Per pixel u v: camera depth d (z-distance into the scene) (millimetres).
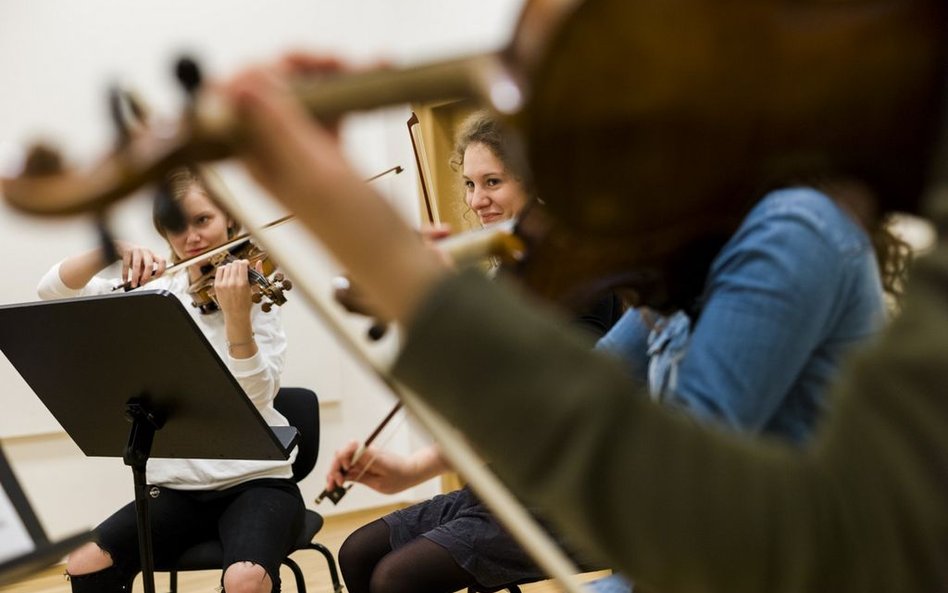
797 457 436
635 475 427
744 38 531
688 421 446
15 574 767
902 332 406
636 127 543
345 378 4250
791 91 544
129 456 1637
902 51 542
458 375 435
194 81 430
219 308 2375
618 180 560
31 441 3619
